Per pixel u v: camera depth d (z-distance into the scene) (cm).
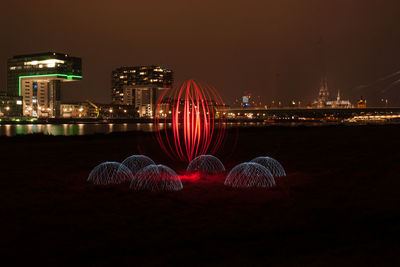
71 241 736
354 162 1875
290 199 1085
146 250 686
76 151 2556
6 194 1159
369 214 909
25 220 880
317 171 1606
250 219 880
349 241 716
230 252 667
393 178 1400
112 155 2300
